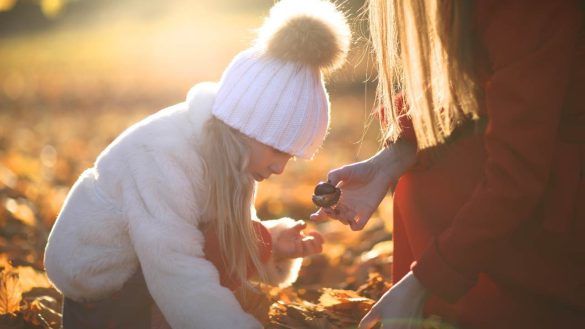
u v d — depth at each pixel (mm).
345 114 13898
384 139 2824
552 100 2178
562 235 2295
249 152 2549
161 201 2463
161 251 2418
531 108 2178
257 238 2693
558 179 2285
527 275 2357
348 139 11055
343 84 17156
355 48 2973
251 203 2682
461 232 2266
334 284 4145
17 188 6770
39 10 40125
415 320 2350
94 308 2625
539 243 2344
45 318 3193
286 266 2922
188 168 2500
